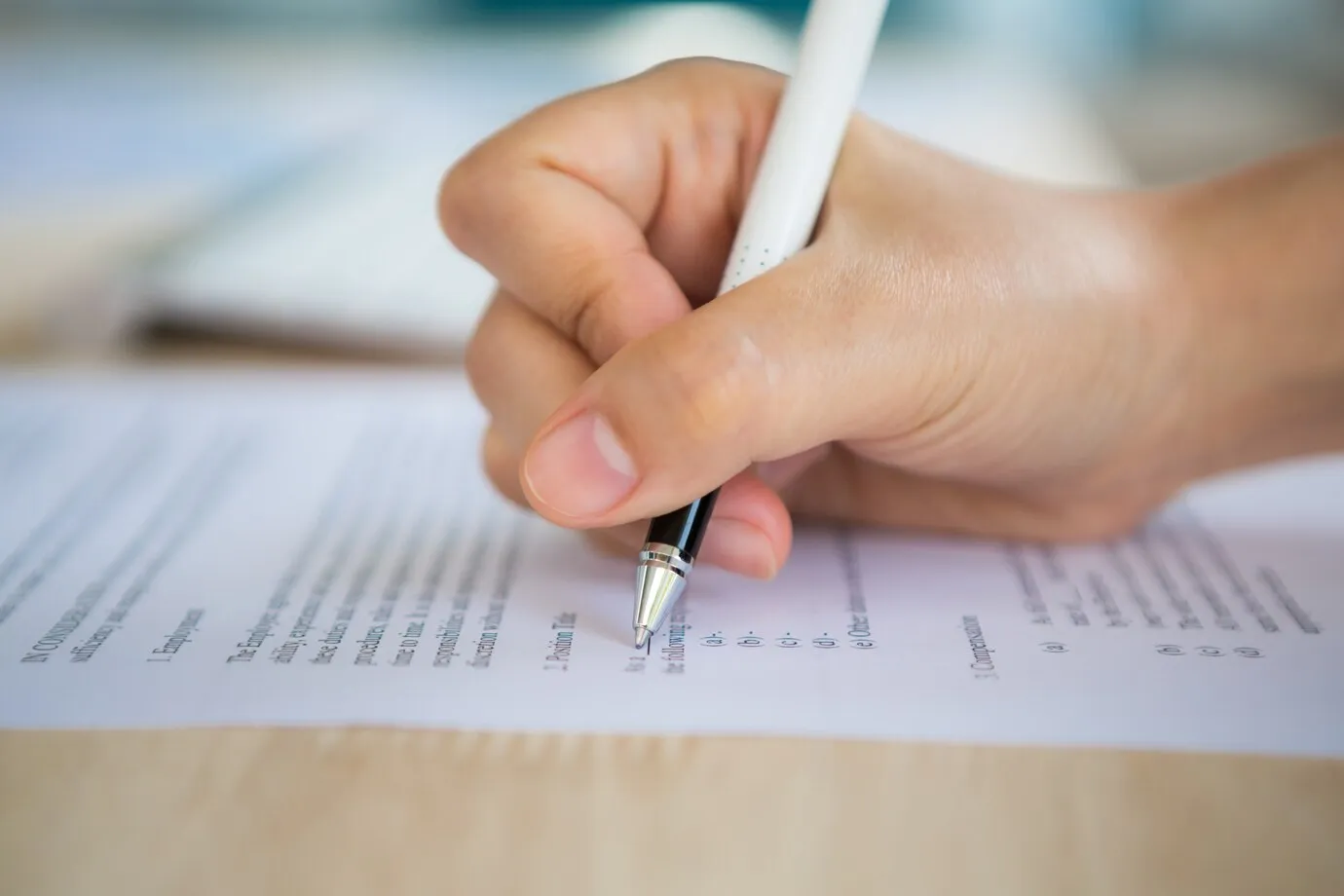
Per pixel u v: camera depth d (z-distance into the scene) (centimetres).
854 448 33
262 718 29
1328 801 27
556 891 26
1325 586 33
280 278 45
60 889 26
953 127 67
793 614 32
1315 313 34
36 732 28
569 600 32
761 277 31
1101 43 94
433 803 27
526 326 33
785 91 33
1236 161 64
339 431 39
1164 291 33
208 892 26
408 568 33
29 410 40
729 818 27
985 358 32
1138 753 28
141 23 97
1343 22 84
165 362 43
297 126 70
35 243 47
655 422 30
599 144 33
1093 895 26
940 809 27
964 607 32
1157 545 35
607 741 28
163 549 34
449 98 76
